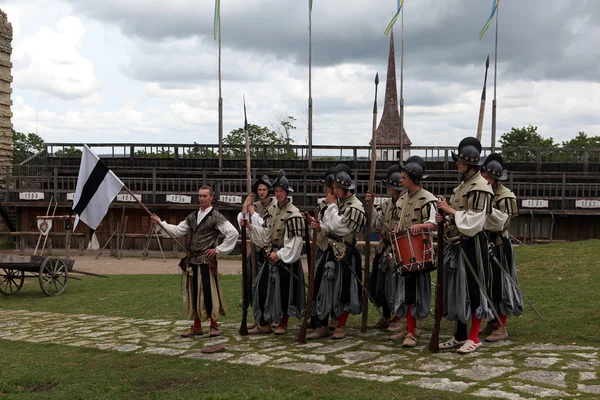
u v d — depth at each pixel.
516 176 24.84
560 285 9.55
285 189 6.92
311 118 26.95
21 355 6.85
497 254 6.28
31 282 15.20
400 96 26.27
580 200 23.09
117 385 5.39
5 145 29.22
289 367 5.57
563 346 5.91
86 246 25.55
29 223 26.03
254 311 7.17
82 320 9.19
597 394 4.42
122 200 24.52
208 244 7.06
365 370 5.36
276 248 7.04
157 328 8.01
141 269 19.59
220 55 26.75
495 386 4.69
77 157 29.05
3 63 28.88
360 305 6.80
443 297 6.03
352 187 6.68
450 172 26.50
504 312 6.26
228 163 28.48
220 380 5.33
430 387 4.75
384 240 7.17
